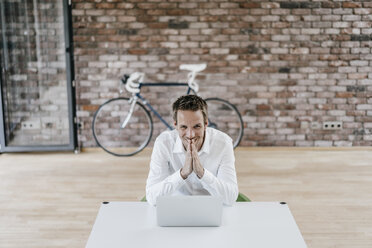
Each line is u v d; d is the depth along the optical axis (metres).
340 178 4.15
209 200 1.77
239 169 4.43
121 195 3.72
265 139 5.15
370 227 3.10
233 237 1.71
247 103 5.09
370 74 5.02
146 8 4.87
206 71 5.01
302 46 4.96
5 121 4.97
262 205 2.00
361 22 4.91
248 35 4.93
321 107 5.09
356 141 5.13
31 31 4.85
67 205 3.50
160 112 5.08
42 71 4.95
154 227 1.79
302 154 4.97
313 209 3.42
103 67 4.98
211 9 4.88
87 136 5.12
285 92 5.06
